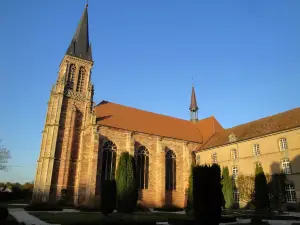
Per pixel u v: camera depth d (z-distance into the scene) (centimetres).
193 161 6662
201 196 2081
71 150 5753
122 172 3195
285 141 4756
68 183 5506
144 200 5603
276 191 4612
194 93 9156
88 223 2297
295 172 4419
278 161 4753
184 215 3891
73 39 6856
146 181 5806
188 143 6744
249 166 5275
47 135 5628
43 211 4122
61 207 4712
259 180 4191
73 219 2798
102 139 5456
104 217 2645
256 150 5253
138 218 2745
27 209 4156
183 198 6141
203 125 7788
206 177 2116
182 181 6328
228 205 4878
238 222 3062
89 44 7081
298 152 4459
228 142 5878
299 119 4766
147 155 6016
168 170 6209
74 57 6562
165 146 6331
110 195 2850
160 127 6706
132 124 6169
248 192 4806
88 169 5241
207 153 6419
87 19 7388
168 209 5303
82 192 5131
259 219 2922
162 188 5772
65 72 6328
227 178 5084
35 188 5869
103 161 5366
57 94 5997
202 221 2036
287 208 4325
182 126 7419
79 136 5984
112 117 6034
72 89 6300
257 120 6062
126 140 5762
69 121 5956
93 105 5647
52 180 5344
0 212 2225
